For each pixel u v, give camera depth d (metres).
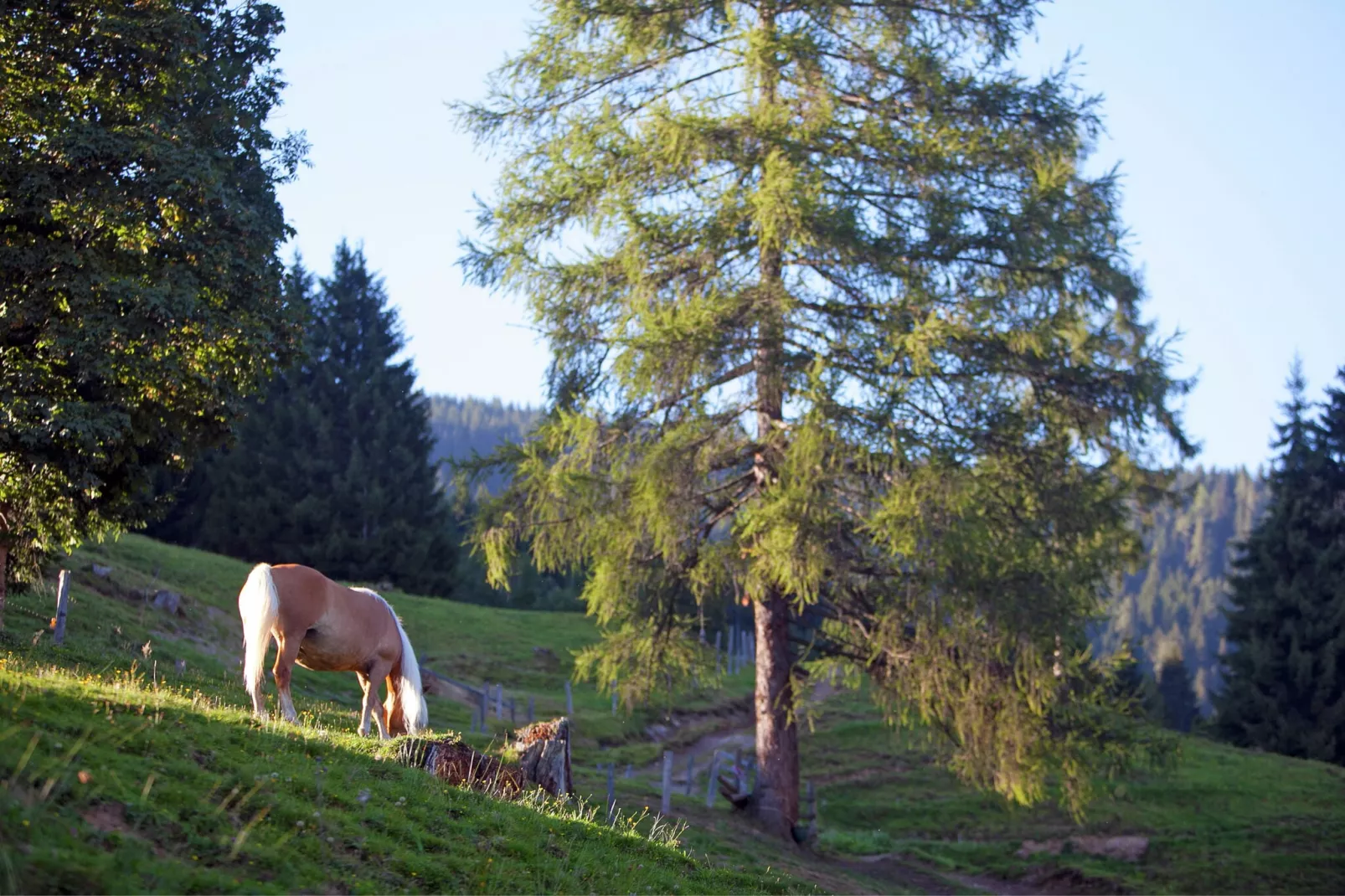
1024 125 19.83
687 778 29.98
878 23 20.30
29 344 14.60
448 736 11.52
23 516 15.59
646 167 19.20
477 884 7.92
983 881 24.91
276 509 55.81
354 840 7.71
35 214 14.38
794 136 18.39
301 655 12.52
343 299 61.88
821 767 33.75
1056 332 19.41
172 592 26.36
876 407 17.50
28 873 5.29
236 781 7.77
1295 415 50.56
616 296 19.75
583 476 18.56
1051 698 18.50
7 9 14.52
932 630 18.11
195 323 14.59
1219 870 25.55
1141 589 192.50
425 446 61.12
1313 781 31.88
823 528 17.27
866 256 18.03
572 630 47.03
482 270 20.11
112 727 7.67
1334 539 47.59
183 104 16.67
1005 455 19.30
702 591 19.45
